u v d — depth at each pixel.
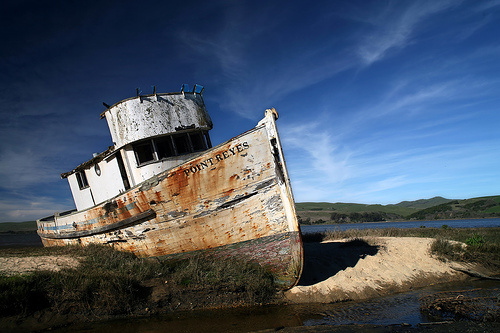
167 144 9.93
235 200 8.06
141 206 8.67
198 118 10.48
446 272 9.57
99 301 6.55
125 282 6.91
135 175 9.70
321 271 8.85
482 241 12.04
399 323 5.86
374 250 10.73
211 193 8.12
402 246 11.45
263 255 8.02
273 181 7.87
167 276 7.94
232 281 7.39
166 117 9.92
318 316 6.36
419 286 8.54
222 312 6.62
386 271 9.03
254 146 7.89
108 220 9.69
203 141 10.59
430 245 11.60
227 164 7.95
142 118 9.67
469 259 10.70
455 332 5.28
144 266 8.30
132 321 6.20
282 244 7.82
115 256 9.10
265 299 7.25
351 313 6.50
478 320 5.88
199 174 8.05
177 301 6.98
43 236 15.28
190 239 8.49
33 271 7.31
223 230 8.25
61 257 9.09
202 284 7.41
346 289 7.76
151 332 5.66
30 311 6.19
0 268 7.59
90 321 6.23
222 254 8.38
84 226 10.91
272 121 7.83
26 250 11.28
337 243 12.30
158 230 8.70
